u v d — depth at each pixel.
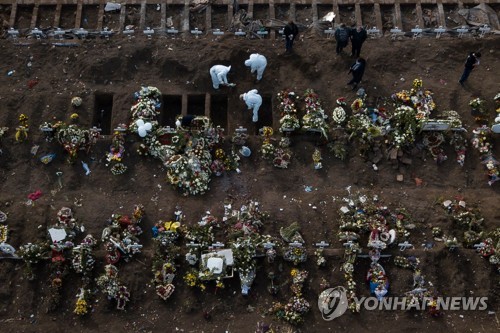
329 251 20.83
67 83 24.27
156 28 25.75
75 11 26.27
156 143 22.75
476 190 22.66
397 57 25.22
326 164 22.97
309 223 21.59
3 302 19.91
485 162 22.95
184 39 25.48
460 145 23.27
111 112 24.36
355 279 20.61
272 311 19.89
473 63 23.52
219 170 22.53
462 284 20.48
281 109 23.86
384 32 26.08
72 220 21.11
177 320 19.83
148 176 22.48
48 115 23.42
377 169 22.84
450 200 22.14
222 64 24.73
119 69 24.56
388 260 20.89
